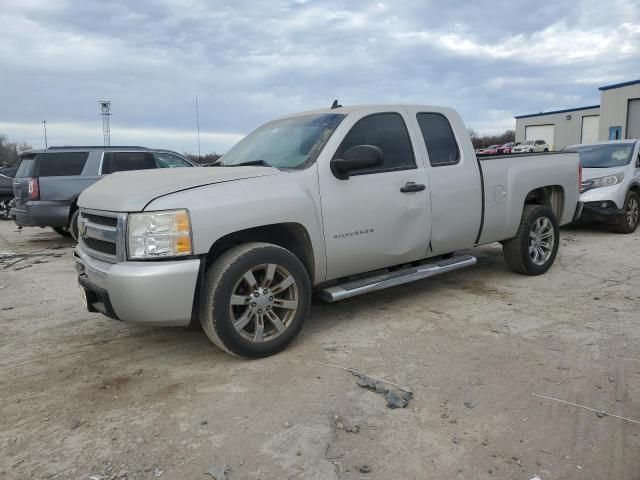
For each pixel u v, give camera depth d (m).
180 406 3.28
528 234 6.02
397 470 2.60
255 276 3.94
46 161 9.34
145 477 2.59
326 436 2.90
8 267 7.72
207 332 3.79
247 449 2.80
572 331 4.38
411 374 3.63
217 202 3.66
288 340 4.04
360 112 4.65
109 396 3.44
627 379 3.49
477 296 5.45
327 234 4.23
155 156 10.33
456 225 5.18
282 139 4.79
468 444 2.80
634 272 6.36
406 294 5.61
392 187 4.62
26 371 3.87
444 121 5.29
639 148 9.87
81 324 4.92
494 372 3.64
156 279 3.45
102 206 3.80
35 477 2.61
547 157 6.29
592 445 2.77
